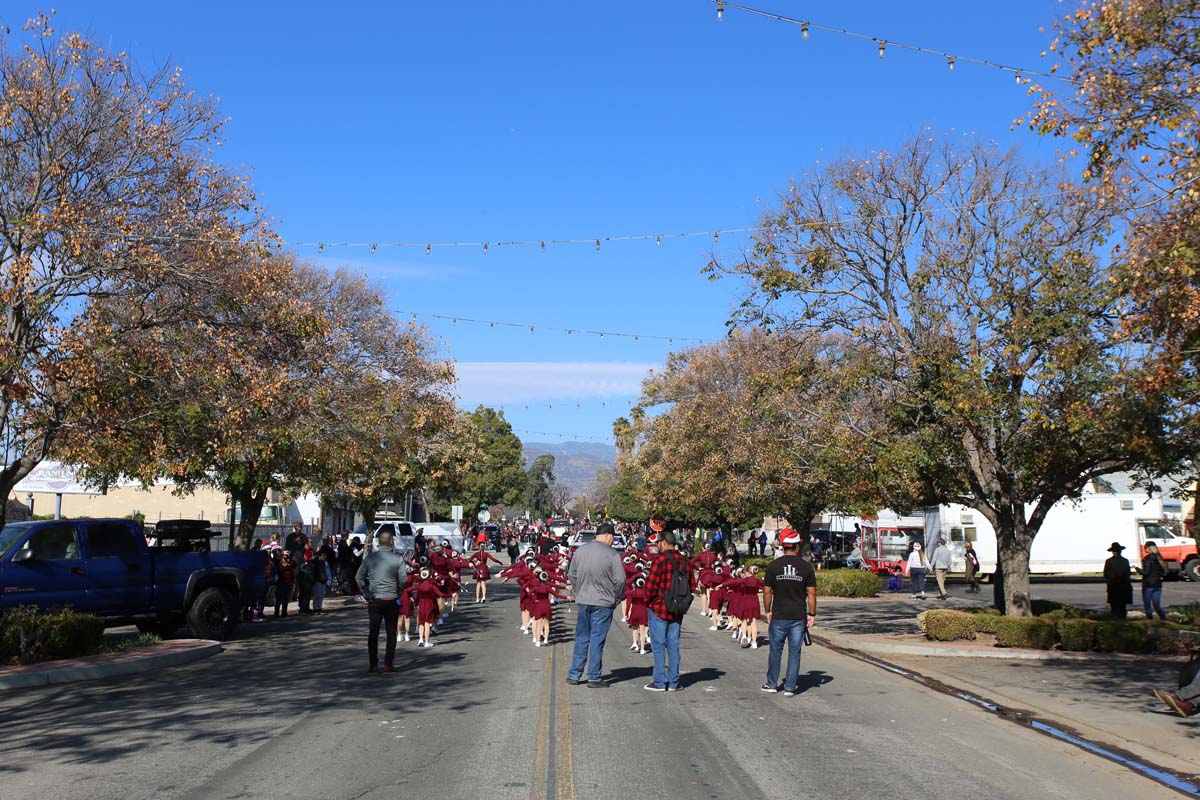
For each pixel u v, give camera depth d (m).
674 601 12.24
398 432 28.11
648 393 44.53
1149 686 13.31
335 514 58.88
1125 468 17.14
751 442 31.23
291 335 17.91
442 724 9.91
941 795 7.33
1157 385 12.19
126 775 7.81
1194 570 39.84
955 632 17.97
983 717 10.83
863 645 17.89
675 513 47.91
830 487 21.81
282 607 23.94
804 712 10.83
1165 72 11.47
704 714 10.56
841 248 18.91
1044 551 40.94
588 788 7.35
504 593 33.97
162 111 16.42
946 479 19.08
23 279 14.20
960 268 17.30
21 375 14.00
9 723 10.18
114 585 16.72
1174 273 11.19
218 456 18.80
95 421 15.48
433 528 45.22
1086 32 11.67
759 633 20.89
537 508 132.88
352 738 9.22
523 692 12.03
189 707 11.00
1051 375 15.54
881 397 18.62
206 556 18.12
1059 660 16.33
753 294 19.44
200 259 15.99
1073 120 11.73
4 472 15.30
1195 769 8.45
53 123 15.37
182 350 16.31
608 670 14.26
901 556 47.97
